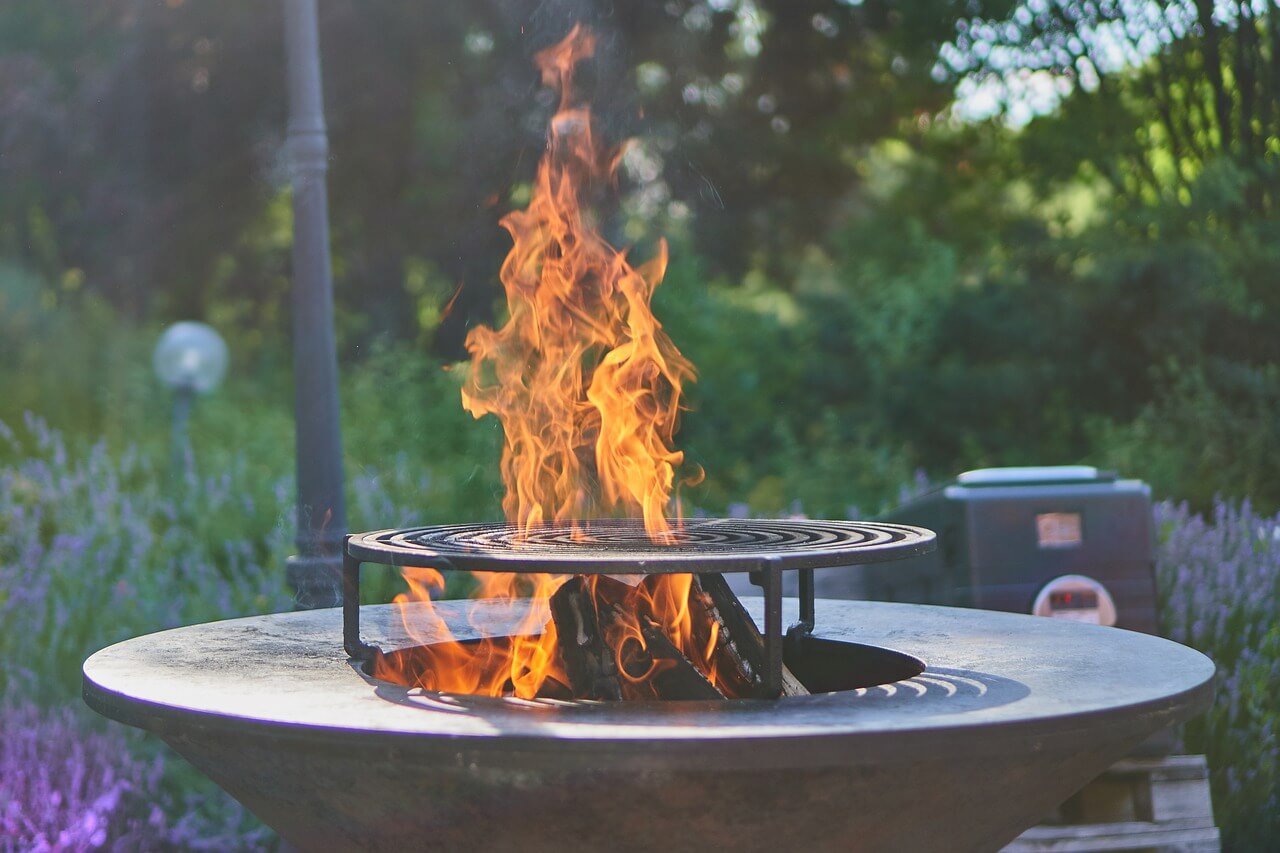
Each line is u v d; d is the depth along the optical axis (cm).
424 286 1098
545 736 147
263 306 1212
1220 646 390
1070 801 323
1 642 388
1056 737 157
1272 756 369
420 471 631
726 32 1112
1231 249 793
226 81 1058
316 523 336
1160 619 384
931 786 159
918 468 892
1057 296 912
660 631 203
